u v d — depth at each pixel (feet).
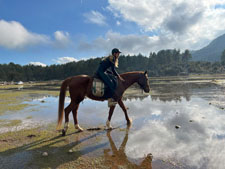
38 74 305.94
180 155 10.27
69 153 10.89
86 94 14.65
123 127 16.12
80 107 27.40
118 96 15.43
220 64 274.57
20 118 20.33
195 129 14.85
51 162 9.77
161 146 11.60
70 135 14.33
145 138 13.14
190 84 68.59
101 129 15.75
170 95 37.24
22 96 44.45
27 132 15.11
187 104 26.16
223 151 10.68
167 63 334.65
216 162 9.37
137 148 11.39
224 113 20.03
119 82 15.66
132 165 9.24
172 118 18.54
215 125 15.80
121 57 290.35
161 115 20.02
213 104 25.16
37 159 10.14
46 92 55.01
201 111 21.34
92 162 9.66
